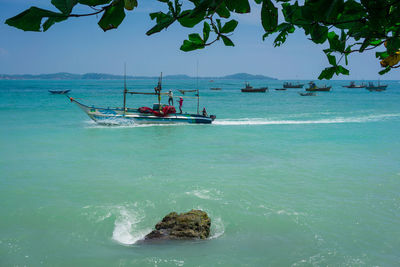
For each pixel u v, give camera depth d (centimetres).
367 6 105
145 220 1042
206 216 977
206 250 845
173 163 1705
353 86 13462
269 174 1511
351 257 817
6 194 1247
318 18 101
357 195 1241
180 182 1395
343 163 1705
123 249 855
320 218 1042
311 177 1465
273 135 2564
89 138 2362
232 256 816
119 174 1510
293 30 111
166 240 893
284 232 952
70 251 851
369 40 119
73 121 3175
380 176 1474
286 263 789
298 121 3416
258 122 3319
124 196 1238
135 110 2955
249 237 921
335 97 8000
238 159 1795
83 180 1417
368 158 1808
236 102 6253
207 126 2997
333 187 1332
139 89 12262
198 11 96
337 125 3122
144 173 1524
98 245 884
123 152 1952
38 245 882
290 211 1095
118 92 9750
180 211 1105
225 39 115
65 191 1286
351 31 117
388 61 138
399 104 5784
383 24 106
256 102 6269
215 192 1277
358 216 1055
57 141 2242
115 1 91
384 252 841
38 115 3609
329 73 133
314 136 2512
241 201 1185
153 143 2217
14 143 2158
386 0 103
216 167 1630
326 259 808
